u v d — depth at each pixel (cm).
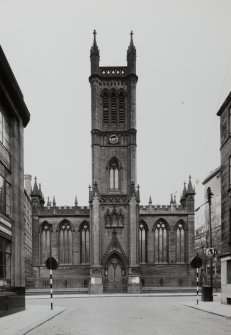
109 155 7606
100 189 7488
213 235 11462
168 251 7925
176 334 1662
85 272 7706
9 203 3172
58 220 7862
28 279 7862
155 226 8012
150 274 7869
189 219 7988
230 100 3672
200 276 8162
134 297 5653
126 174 7562
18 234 3253
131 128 7594
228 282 3609
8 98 3030
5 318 2436
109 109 7731
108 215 7406
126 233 7356
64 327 1961
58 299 5291
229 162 3697
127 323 2102
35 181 7962
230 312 2708
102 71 7794
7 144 3180
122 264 7281
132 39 7894
